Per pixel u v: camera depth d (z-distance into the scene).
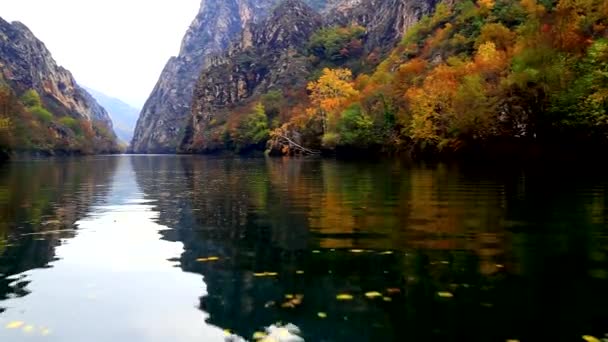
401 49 136.75
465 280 10.19
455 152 65.81
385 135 87.50
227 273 11.30
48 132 172.25
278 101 178.00
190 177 47.44
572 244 13.37
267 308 8.94
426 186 30.61
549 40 52.88
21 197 29.12
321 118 117.31
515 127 56.03
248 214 20.75
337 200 24.66
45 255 13.49
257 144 159.75
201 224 18.41
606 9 56.59
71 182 42.12
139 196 29.31
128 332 8.05
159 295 9.87
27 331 8.11
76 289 10.34
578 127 46.81
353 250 13.24
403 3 177.62
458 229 15.84
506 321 8.00
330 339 7.50
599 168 41.62
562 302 8.80
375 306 8.84
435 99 69.69
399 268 11.27
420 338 7.44
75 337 7.87
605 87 41.16
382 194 26.84
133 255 13.37
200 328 8.16
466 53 95.25
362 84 127.31
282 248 13.79
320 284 10.24
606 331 7.58
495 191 26.59
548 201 22.11
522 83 50.91
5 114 112.88
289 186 33.88
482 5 110.81
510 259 11.83
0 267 12.22
